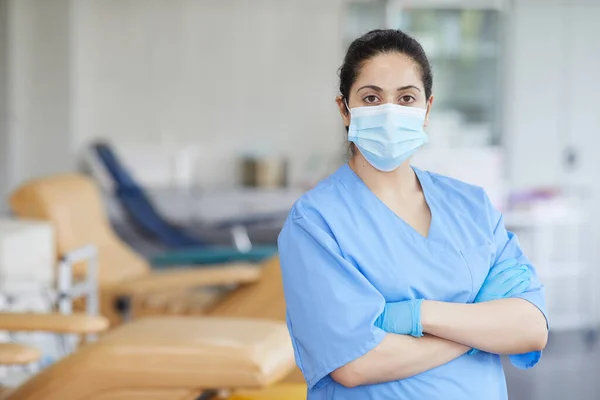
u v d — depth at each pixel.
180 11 8.08
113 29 8.05
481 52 7.52
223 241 7.44
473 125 7.62
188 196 7.56
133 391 2.63
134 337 2.71
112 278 4.96
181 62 8.09
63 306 4.02
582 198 7.36
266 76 8.15
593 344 6.43
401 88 1.95
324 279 1.91
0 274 3.89
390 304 1.92
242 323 2.94
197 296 4.97
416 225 2.02
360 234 1.96
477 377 1.96
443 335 1.90
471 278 1.97
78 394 2.62
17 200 4.84
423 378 1.93
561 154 7.42
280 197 7.61
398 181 2.03
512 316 1.92
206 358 2.63
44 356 3.71
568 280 7.23
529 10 7.36
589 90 7.39
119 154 7.79
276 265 4.50
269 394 2.86
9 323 2.89
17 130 7.72
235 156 8.15
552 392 5.14
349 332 1.88
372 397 1.93
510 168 7.42
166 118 8.12
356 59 1.97
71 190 5.09
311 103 8.16
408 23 7.68
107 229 5.35
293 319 1.95
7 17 7.62
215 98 8.14
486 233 2.04
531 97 7.41
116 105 8.07
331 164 8.09
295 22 8.12
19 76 7.71
